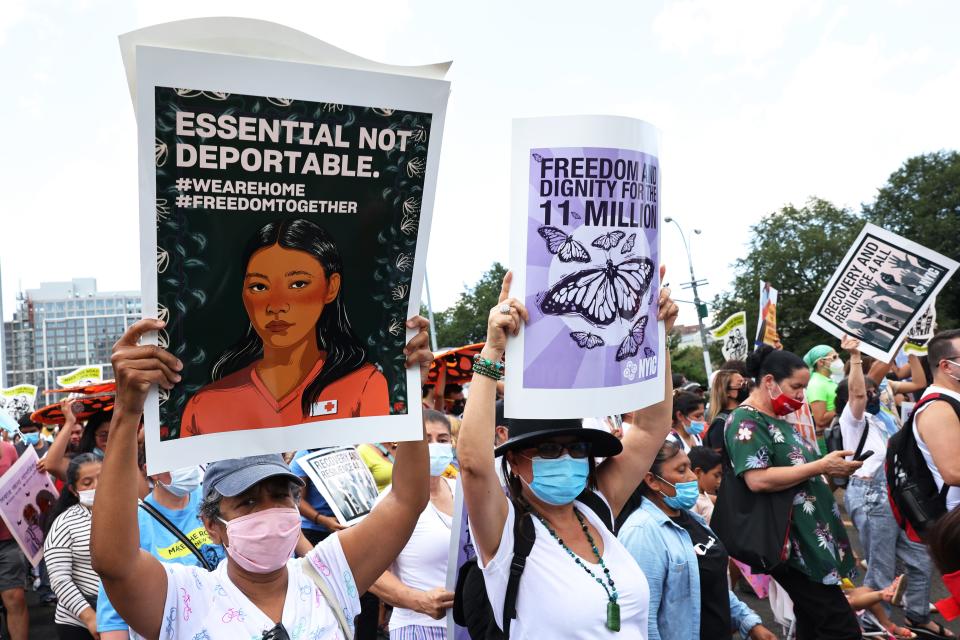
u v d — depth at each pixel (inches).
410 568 173.9
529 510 123.0
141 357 85.6
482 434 111.5
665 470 161.0
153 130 83.0
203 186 86.3
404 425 100.1
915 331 422.0
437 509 180.1
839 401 330.6
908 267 281.6
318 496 246.7
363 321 97.3
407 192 95.9
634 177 109.6
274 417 93.6
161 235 85.4
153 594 94.7
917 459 212.7
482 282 1877.5
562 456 119.3
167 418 88.5
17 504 229.8
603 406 108.1
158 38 82.3
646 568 143.6
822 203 2728.8
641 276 112.0
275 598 101.7
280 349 93.0
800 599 205.5
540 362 106.8
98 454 219.8
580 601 113.8
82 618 190.7
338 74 89.7
